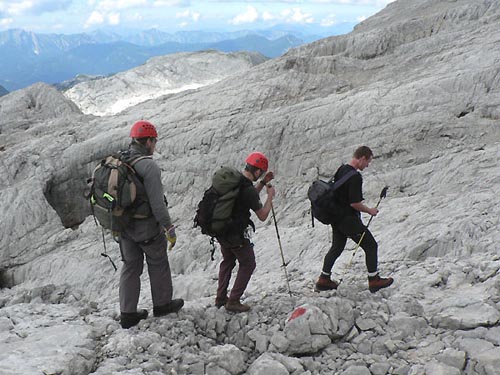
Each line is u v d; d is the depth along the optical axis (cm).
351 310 541
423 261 770
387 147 1739
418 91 1853
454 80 1819
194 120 2284
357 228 598
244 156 2030
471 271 638
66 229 2191
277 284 814
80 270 1847
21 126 3195
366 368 462
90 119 2953
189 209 2019
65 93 7756
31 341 518
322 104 2034
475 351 459
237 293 580
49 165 2373
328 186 593
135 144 530
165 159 2200
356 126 1862
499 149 1435
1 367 442
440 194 1332
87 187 2391
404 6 3853
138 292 560
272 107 2239
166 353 493
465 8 2769
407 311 552
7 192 2269
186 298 1170
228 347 495
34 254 2106
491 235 779
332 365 482
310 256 1201
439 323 519
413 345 493
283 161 1953
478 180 1260
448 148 1634
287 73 2438
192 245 1656
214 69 8475
